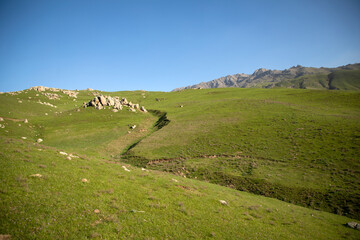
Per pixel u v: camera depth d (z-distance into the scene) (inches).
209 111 3750.0
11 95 4768.7
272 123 2573.8
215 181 1457.9
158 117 4138.8
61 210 494.9
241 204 917.8
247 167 1606.8
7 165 645.9
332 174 1354.6
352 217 976.3
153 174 1087.6
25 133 2571.4
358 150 1573.6
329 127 2132.1
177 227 565.6
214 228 611.8
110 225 492.4
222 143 2172.7
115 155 2268.7
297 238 673.0
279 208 992.2
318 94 4202.8
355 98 3452.3
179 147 2202.3
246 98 4709.6
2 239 352.2
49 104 4714.6
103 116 3740.2
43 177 634.2
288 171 1478.8
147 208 633.0
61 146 2361.0
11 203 459.2
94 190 653.3
